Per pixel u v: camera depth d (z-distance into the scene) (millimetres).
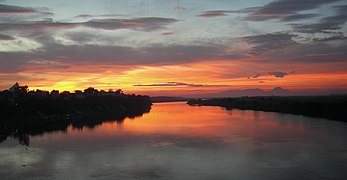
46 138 74562
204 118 119375
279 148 55250
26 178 40906
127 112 175125
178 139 67562
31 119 122500
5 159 51406
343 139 62812
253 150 54219
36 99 142500
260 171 41781
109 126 97750
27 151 58000
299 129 78562
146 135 74688
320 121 96188
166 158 49844
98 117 139500
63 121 121562
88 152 55688
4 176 41875
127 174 41750
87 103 169875
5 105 128250
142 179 39594
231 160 47750
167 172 42281
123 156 51875
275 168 43000
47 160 50250
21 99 142125
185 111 174000
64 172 43250
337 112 105062
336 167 42906
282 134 71000
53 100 151125
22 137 77812
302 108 129000
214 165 45188
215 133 75375
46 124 110250
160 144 61906
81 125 104062
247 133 74125
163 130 83625
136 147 59344
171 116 134750
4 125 102312
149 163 47000
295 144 58469
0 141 71375
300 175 39750
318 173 40438
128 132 81312
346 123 89312
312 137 65875
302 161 46219
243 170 42406
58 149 59250
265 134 71750
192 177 39938
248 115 128875
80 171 43594
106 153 54438
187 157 50281
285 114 128375
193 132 78125
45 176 41625
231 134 73125
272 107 155750
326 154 50062
